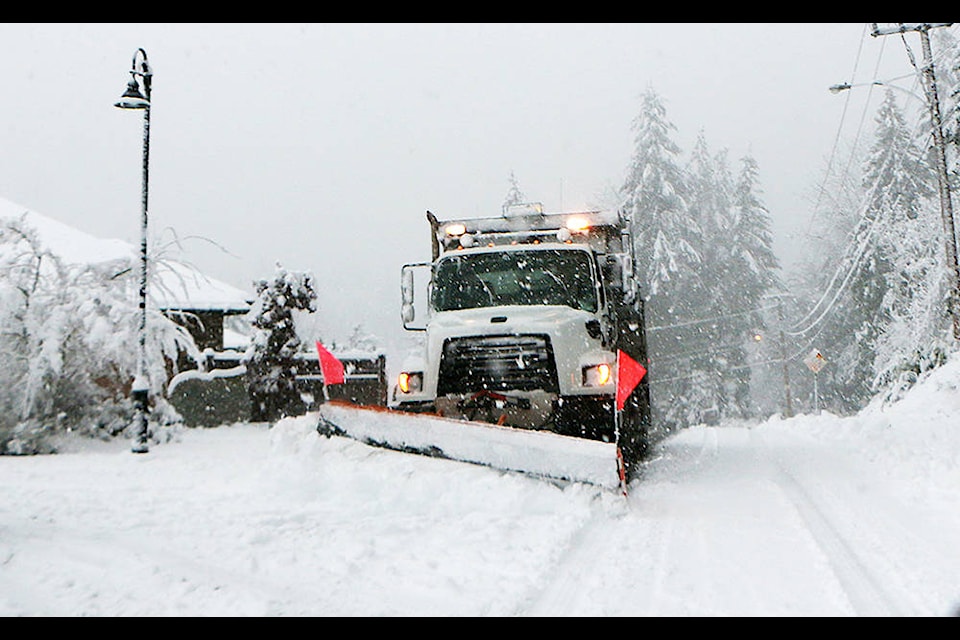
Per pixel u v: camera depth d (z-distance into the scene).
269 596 4.98
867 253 35.81
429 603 4.90
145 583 5.21
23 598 4.91
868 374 37.09
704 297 37.12
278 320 23.78
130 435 15.84
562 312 10.44
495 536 6.56
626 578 5.42
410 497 7.84
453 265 11.61
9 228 15.04
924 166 34.19
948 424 14.20
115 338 15.12
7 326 14.45
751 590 5.15
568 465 7.99
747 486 9.55
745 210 44.22
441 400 10.09
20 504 7.93
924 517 7.46
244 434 18.52
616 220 12.92
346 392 26.75
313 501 8.11
